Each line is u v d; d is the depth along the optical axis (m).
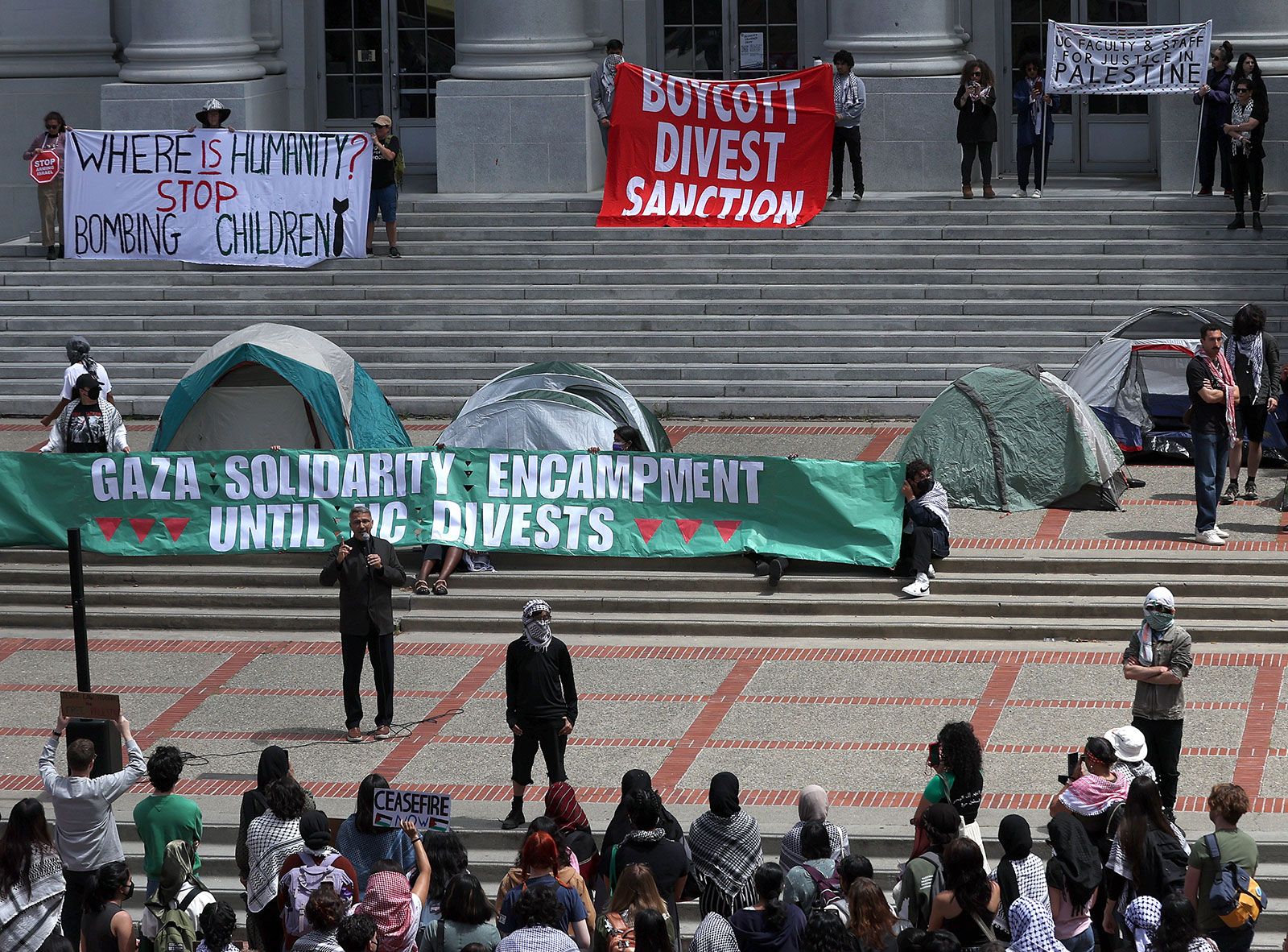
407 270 31.86
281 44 37.53
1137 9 35.97
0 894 14.51
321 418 25.03
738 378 29.70
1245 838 13.74
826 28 36.75
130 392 30.67
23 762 19.06
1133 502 24.70
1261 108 29.58
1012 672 20.67
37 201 36.75
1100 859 14.13
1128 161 36.53
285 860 13.94
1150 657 16.58
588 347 30.28
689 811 17.20
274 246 32.06
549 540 23.50
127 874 14.17
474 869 16.91
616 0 36.81
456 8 37.41
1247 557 22.14
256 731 19.70
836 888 13.66
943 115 33.03
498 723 19.77
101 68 36.31
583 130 33.94
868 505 22.98
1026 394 24.59
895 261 30.89
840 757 18.47
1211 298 29.38
